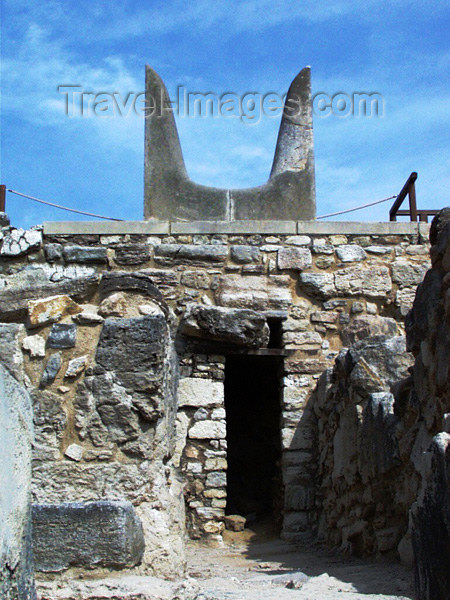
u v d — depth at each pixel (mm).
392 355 6961
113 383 5559
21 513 3246
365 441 6465
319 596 4629
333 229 10672
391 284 10555
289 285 10492
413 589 4652
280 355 10172
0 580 3010
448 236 4895
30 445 3391
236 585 5238
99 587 4703
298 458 9734
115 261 10406
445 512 3639
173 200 10789
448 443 3773
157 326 5652
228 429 11898
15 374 5625
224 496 9469
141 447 5465
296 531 9359
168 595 4699
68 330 5727
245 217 10836
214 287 10383
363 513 6523
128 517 4941
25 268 10336
